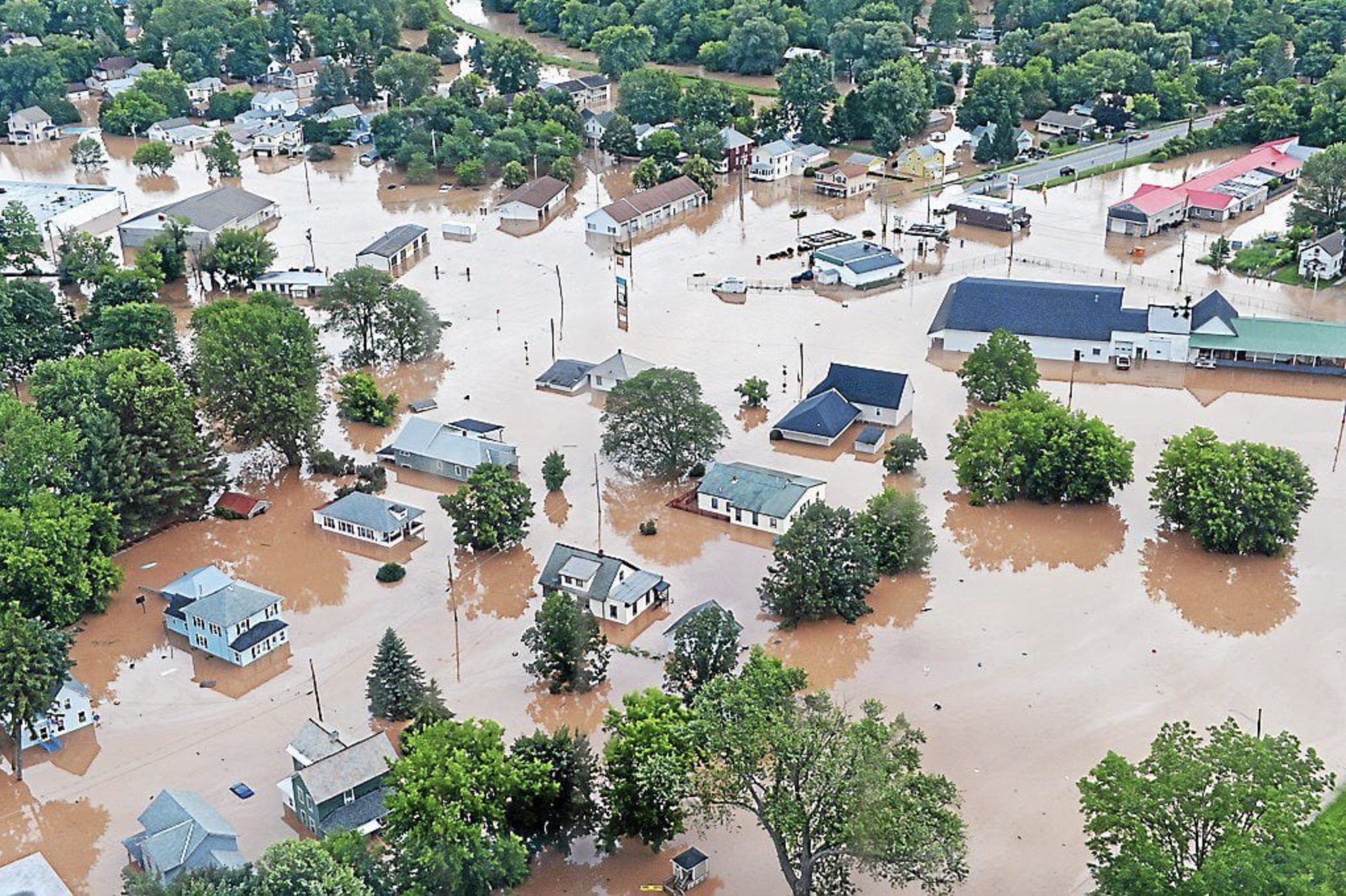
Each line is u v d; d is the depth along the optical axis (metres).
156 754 124.69
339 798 112.19
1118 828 95.94
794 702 106.00
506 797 106.56
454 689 132.50
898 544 148.50
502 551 157.25
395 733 125.81
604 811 111.94
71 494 150.12
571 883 107.94
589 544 157.38
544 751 112.12
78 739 127.19
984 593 146.00
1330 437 176.00
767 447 177.75
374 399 187.12
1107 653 135.00
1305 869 86.25
